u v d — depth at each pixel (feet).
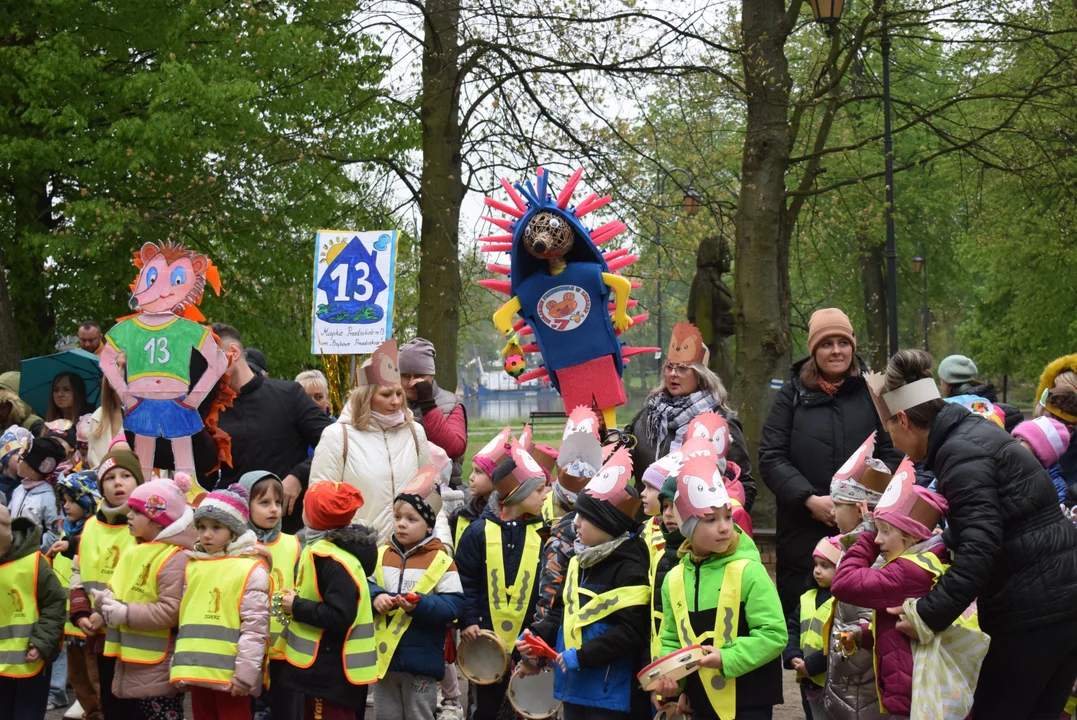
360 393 21.62
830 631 16.69
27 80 54.54
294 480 22.26
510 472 19.92
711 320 49.03
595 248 25.32
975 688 14.96
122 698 19.31
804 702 19.52
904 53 70.38
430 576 18.95
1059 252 78.43
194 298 22.44
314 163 53.47
